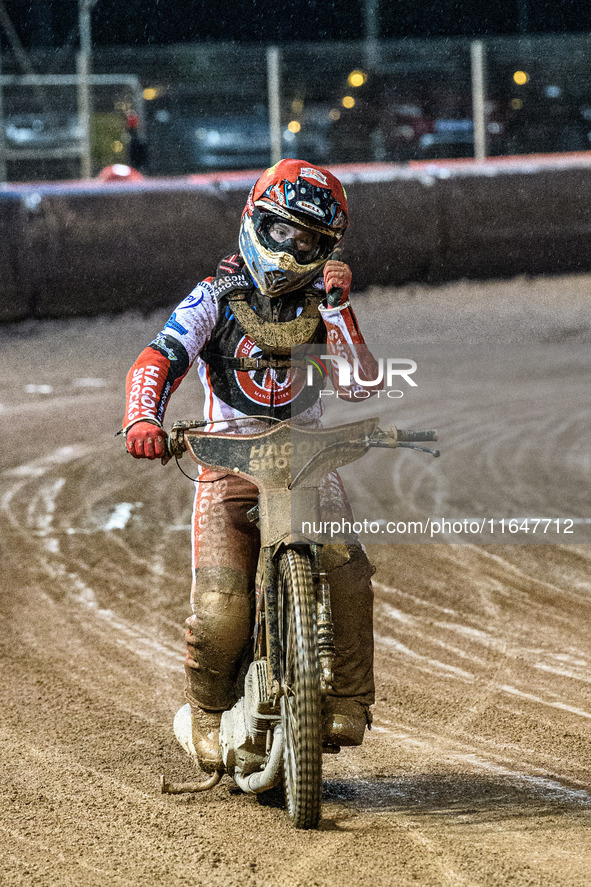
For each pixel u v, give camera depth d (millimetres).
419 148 61406
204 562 11344
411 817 11336
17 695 15867
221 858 10289
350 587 10930
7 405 38938
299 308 11555
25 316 50375
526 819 11281
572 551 22984
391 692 15773
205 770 11875
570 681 16203
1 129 59438
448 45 60812
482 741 13898
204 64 60719
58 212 50125
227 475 11539
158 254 51312
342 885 9625
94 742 14016
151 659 17391
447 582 21203
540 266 58031
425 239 56062
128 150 60594
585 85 61719
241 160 61469
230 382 11500
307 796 10352
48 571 21969
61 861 10367
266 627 10555
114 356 46125
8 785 12500
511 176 57219
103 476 29828
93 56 60031
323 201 10961
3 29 68625
